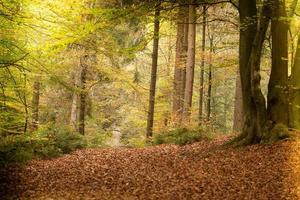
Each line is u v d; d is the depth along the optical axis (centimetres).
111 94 3347
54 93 2667
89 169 1345
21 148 1438
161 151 1686
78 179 1195
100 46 1989
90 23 1505
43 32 1433
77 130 2417
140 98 3142
